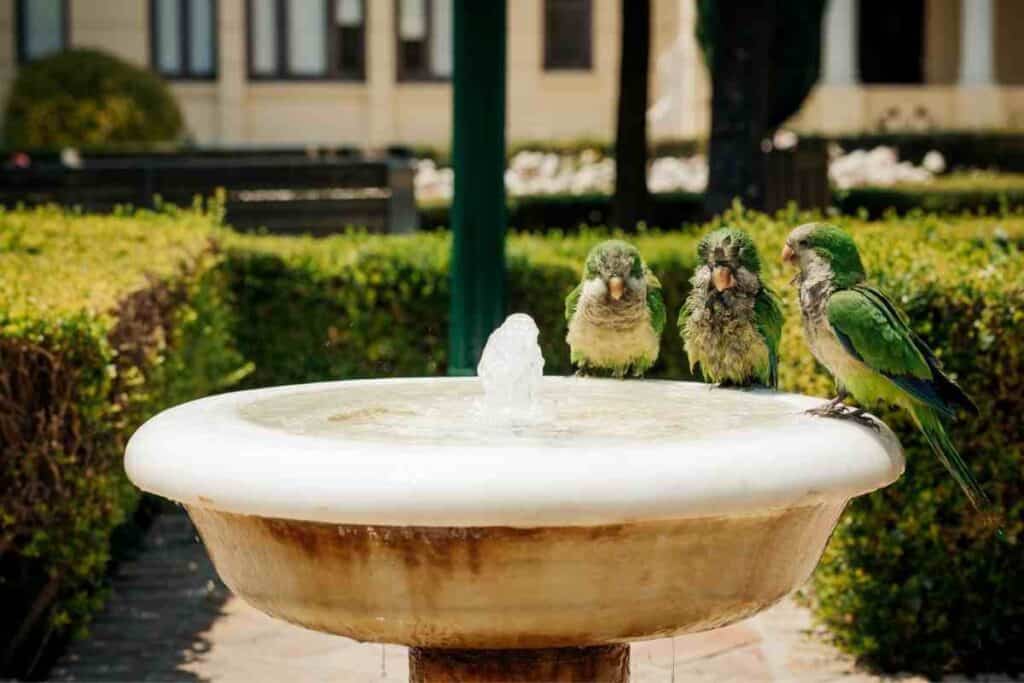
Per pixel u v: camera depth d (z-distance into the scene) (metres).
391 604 3.65
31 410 6.06
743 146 12.76
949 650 6.41
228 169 13.62
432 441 3.79
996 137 23.20
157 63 24.72
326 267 9.96
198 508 3.86
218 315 9.79
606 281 5.17
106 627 7.15
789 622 7.17
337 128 25.33
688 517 3.47
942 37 27.73
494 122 7.10
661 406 4.57
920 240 7.55
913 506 6.29
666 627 3.73
